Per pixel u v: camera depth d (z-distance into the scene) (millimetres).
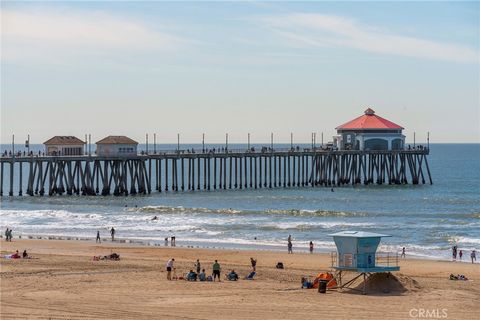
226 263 77688
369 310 51094
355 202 149375
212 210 131875
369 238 59438
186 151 177500
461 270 74250
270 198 153000
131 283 60938
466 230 108250
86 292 56312
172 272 67312
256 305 52281
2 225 115750
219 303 52875
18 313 48844
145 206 138125
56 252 85125
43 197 152250
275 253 86562
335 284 59219
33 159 150250
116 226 114000
